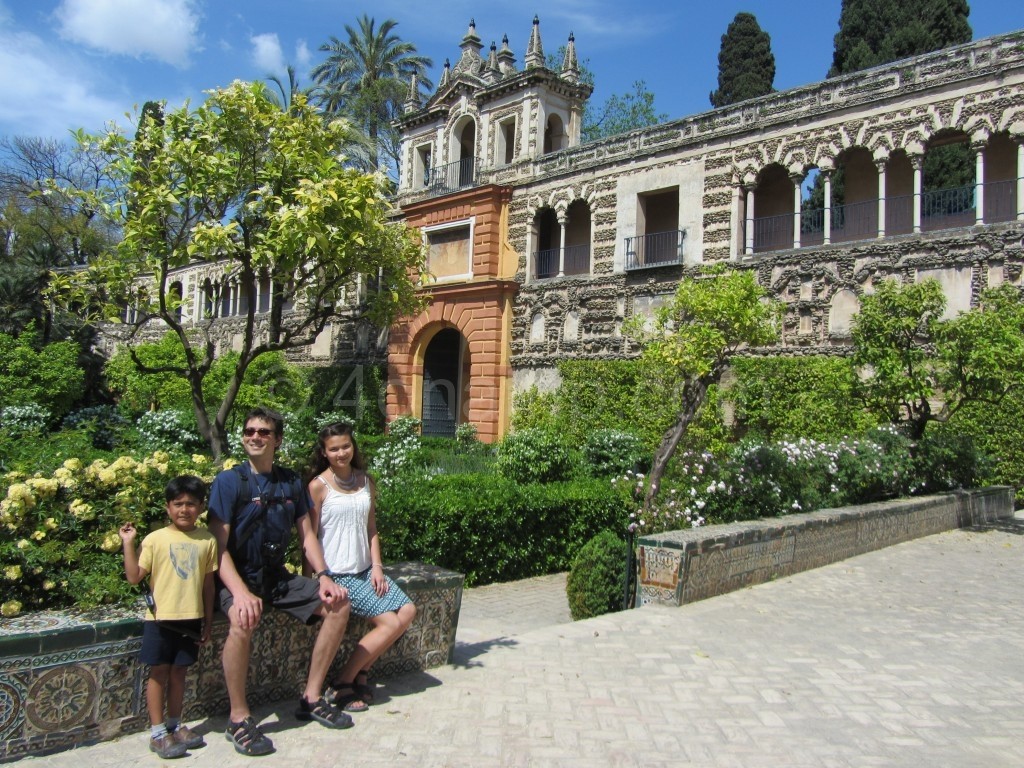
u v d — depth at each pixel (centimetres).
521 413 2806
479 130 3161
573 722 569
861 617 889
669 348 1258
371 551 609
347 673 581
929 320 1520
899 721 584
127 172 1152
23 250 4159
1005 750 537
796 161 2206
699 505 1241
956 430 1772
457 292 3022
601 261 2692
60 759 480
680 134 2488
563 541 1346
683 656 727
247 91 1152
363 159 4116
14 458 704
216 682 555
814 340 2119
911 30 3125
